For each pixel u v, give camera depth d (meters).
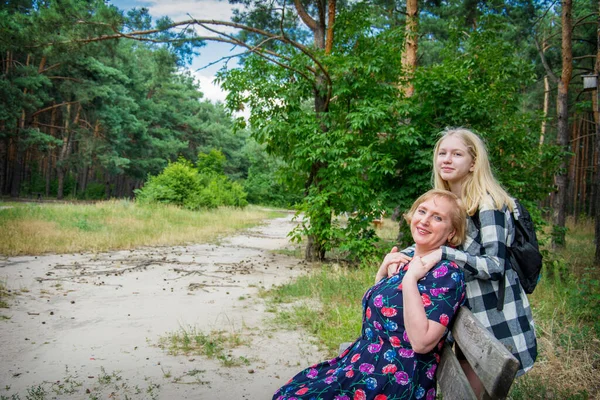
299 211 11.66
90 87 38.78
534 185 10.44
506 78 11.28
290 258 12.70
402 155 10.78
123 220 18.31
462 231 2.24
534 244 2.27
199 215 23.33
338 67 11.31
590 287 6.82
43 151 39.38
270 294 8.06
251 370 4.62
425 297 1.97
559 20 24.97
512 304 2.19
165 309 7.10
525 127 10.54
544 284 7.34
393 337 2.05
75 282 8.84
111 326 6.16
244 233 20.00
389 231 20.28
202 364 4.82
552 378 4.14
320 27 13.64
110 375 4.49
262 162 53.72
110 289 8.38
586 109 25.78
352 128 11.00
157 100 53.78
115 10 10.80
